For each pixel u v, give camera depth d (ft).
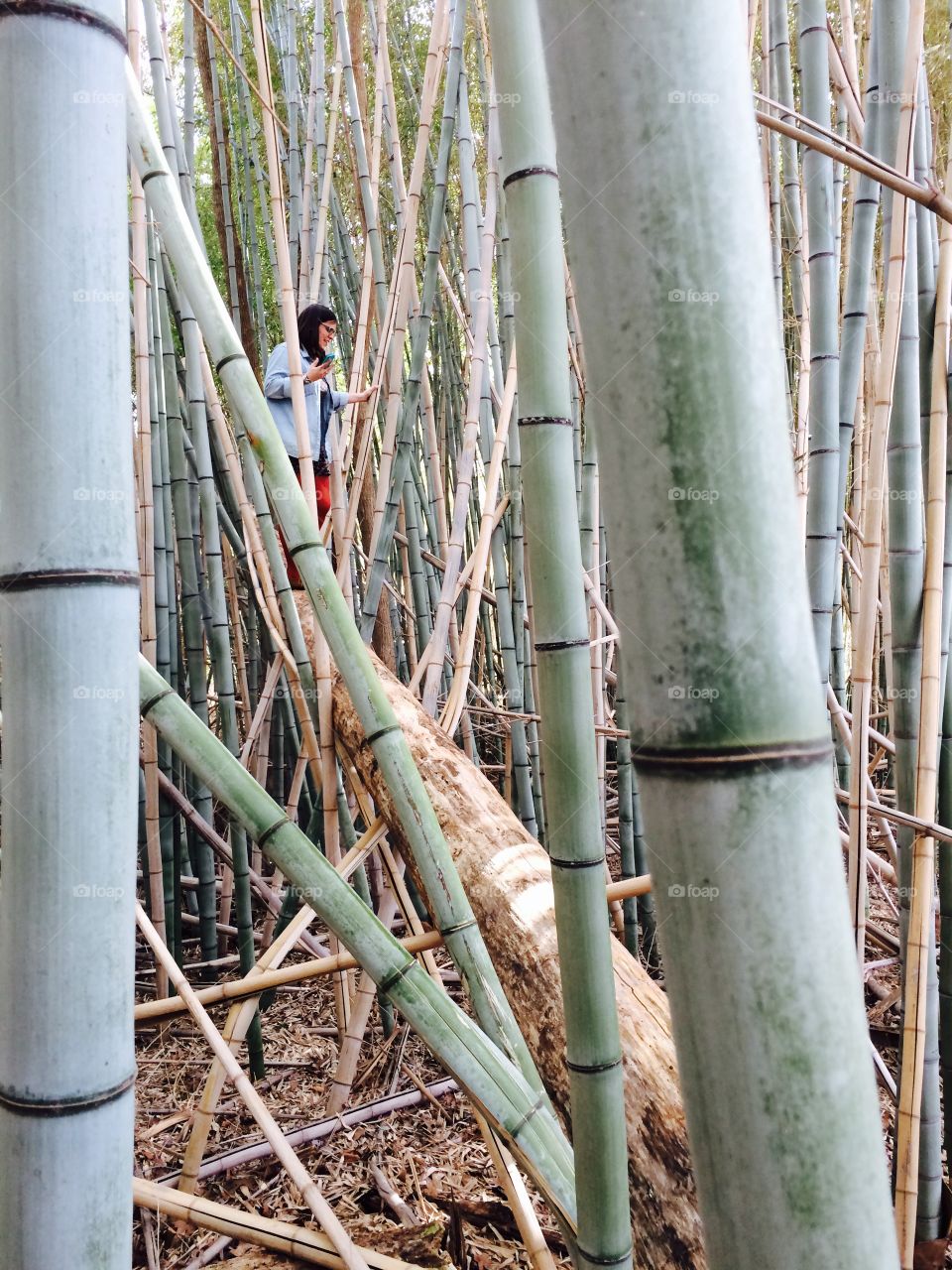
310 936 8.42
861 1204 1.32
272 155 4.77
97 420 1.68
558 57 1.32
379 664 7.14
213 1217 3.65
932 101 5.95
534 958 4.68
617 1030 2.55
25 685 1.69
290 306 5.00
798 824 1.28
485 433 8.55
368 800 6.52
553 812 2.48
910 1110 3.40
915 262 4.20
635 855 8.39
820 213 4.53
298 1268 3.62
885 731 10.80
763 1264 1.34
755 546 1.27
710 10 1.24
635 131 1.24
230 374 3.56
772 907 1.28
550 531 2.39
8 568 1.68
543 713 2.46
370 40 10.13
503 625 8.41
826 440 4.63
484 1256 4.63
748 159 1.29
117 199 1.69
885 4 4.05
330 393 8.16
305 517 3.76
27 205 1.60
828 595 4.80
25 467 1.65
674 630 1.30
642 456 1.30
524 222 2.37
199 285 3.49
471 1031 3.47
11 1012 1.73
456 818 5.51
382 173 11.01
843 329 4.68
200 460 7.66
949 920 4.69
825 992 1.29
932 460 3.47
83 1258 1.76
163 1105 6.48
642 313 1.27
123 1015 1.80
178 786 9.79
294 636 5.88
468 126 7.22
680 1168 3.72
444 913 4.04
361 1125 6.07
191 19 7.91
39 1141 1.72
